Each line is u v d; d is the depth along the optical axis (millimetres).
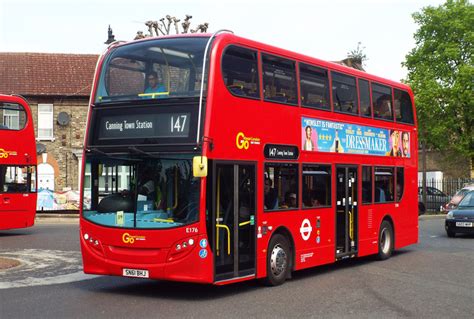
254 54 12000
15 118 23547
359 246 15609
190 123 10695
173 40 11242
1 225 22875
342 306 10258
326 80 14477
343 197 14953
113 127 11359
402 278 13539
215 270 10656
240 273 11312
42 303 10258
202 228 10422
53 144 40750
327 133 14352
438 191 49000
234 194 11211
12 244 20031
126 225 10867
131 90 11344
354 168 15508
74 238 22203
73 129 40969
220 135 10898
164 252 10562
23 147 23656
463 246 20688
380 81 17078
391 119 17594
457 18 46625
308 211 13508
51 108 40906
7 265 14727
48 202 36156
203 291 11727
